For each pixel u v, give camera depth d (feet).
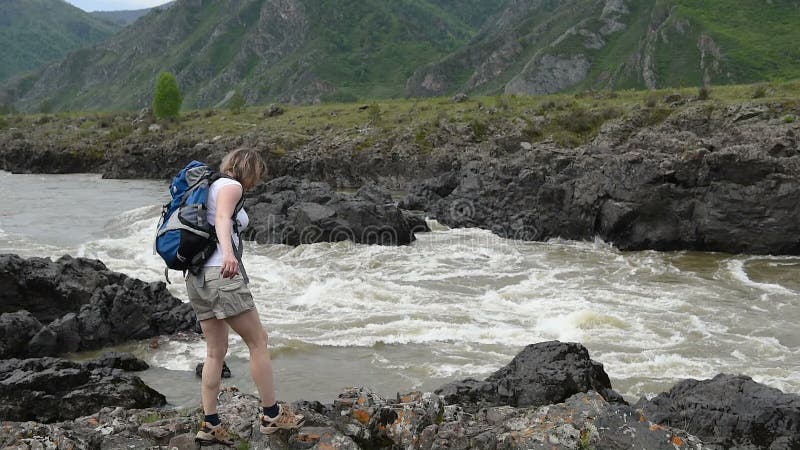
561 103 208.03
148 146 221.46
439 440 19.88
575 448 18.88
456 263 81.76
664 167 90.12
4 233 101.91
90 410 34.96
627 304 62.85
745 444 23.91
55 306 53.36
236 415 19.86
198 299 17.07
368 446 20.36
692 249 90.43
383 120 219.82
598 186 94.84
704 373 44.68
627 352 49.03
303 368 45.16
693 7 506.89
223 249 16.14
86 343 49.06
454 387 31.01
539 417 20.51
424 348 49.47
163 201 141.28
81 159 229.45
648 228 90.68
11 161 228.63
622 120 178.60
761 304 62.90
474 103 233.96
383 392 40.91
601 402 20.76
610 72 541.75
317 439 18.61
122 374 38.32
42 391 34.71
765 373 44.68
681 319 57.77
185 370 44.83
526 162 114.32
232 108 280.72
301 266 80.64
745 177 87.15
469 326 55.06
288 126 228.84
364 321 56.49
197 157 209.77
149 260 81.46
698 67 456.04
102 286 56.80
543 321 56.75
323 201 100.27
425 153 192.03
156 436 19.61
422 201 123.75
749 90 187.01
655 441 19.01
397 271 77.61
